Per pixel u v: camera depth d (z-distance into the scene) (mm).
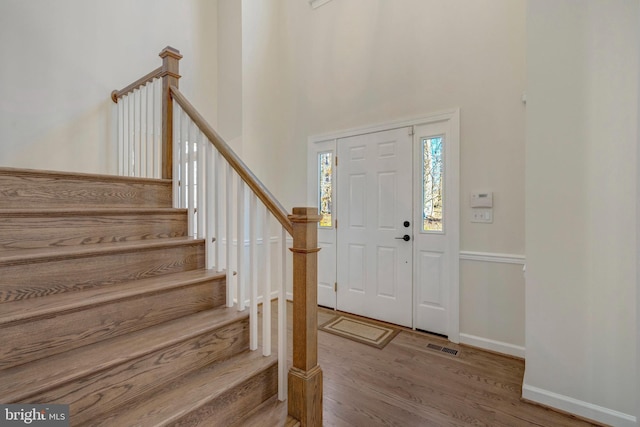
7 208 1518
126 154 2840
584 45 1688
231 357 1608
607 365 1650
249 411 1456
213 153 1944
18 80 2486
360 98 3242
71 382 1084
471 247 2598
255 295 1667
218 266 1898
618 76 1609
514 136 2416
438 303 2777
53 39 2645
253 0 3516
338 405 1801
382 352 2463
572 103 1723
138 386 1261
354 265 3299
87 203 1845
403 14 2961
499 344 2461
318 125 3572
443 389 1964
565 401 1748
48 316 1208
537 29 1814
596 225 1672
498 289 2477
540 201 1817
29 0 2529
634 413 1592
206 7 3635
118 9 3004
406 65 2943
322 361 2314
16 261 1280
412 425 1640
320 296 3576
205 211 1976
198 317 1646
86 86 2816
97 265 1525
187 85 3438
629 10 1582
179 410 1184
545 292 1806
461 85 2646
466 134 2623
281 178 3797
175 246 1861
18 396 974
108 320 1376
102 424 1104
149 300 1518
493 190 2498
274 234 3709
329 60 3475
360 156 3242
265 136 3607
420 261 2875
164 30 3301
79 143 2779
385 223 3082
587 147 1688
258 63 3549
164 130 2270
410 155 2922
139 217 1896
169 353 1362
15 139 2475
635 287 1586
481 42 2559
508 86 2439
